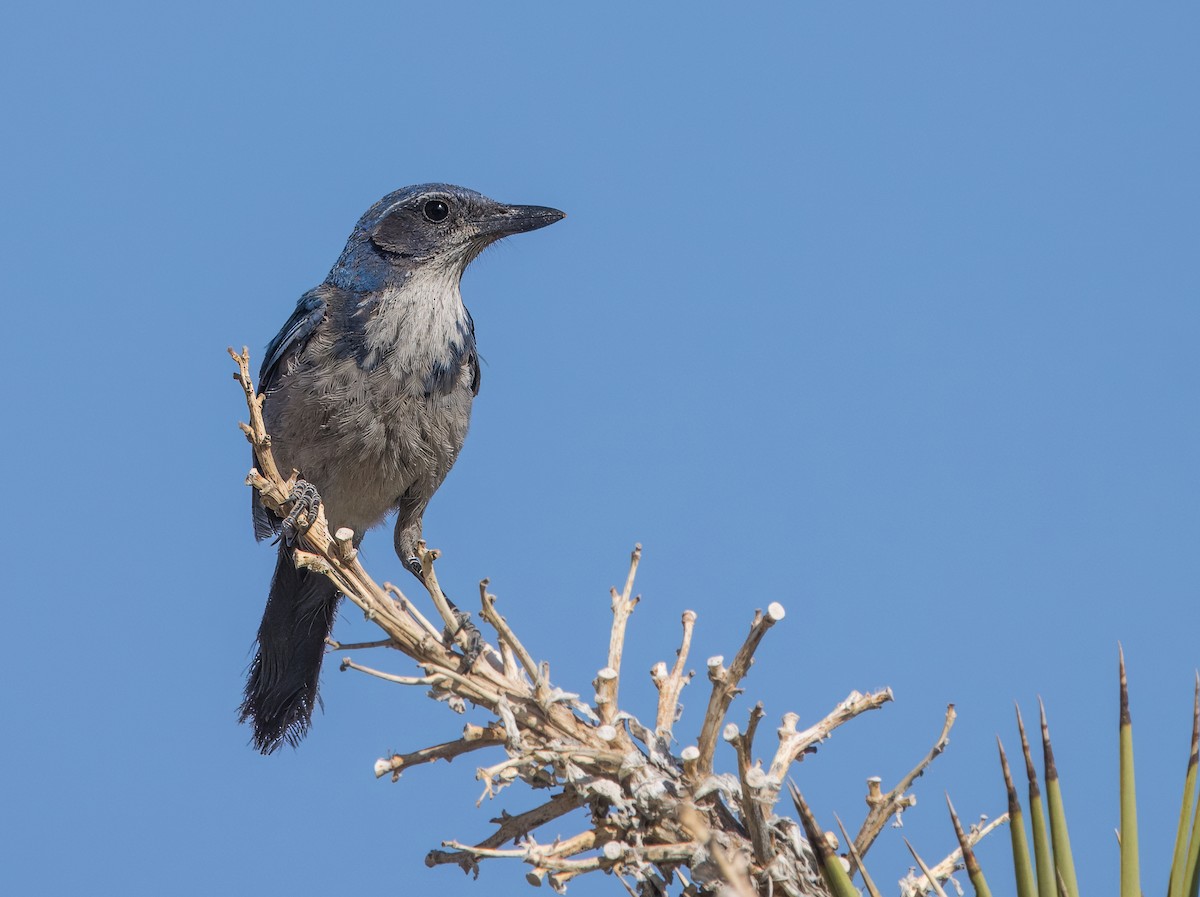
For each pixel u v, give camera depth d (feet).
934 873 19.49
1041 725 17.35
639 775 20.59
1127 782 17.29
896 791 20.03
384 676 21.54
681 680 22.30
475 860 20.58
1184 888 16.99
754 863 19.44
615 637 22.29
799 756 20.40
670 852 19.47
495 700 21.71
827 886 18.34
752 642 20.26
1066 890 16.61
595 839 20.40
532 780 21.22
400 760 21.49
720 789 20.15
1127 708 17.48
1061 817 17.10
